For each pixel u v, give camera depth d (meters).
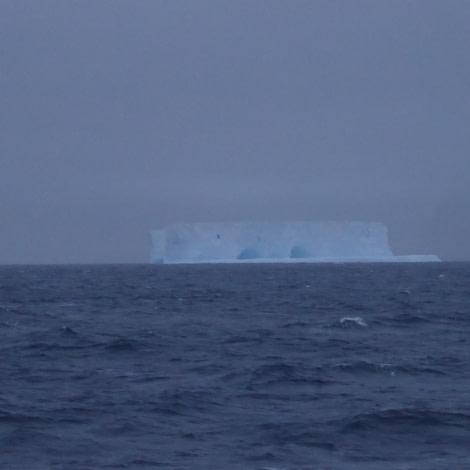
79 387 29.52
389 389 29.19
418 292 98.50
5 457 20.05
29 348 40.91
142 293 97.44
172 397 26.91
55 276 170.38
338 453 20.55
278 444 21.28
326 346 42.19
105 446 21.08
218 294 95.00
